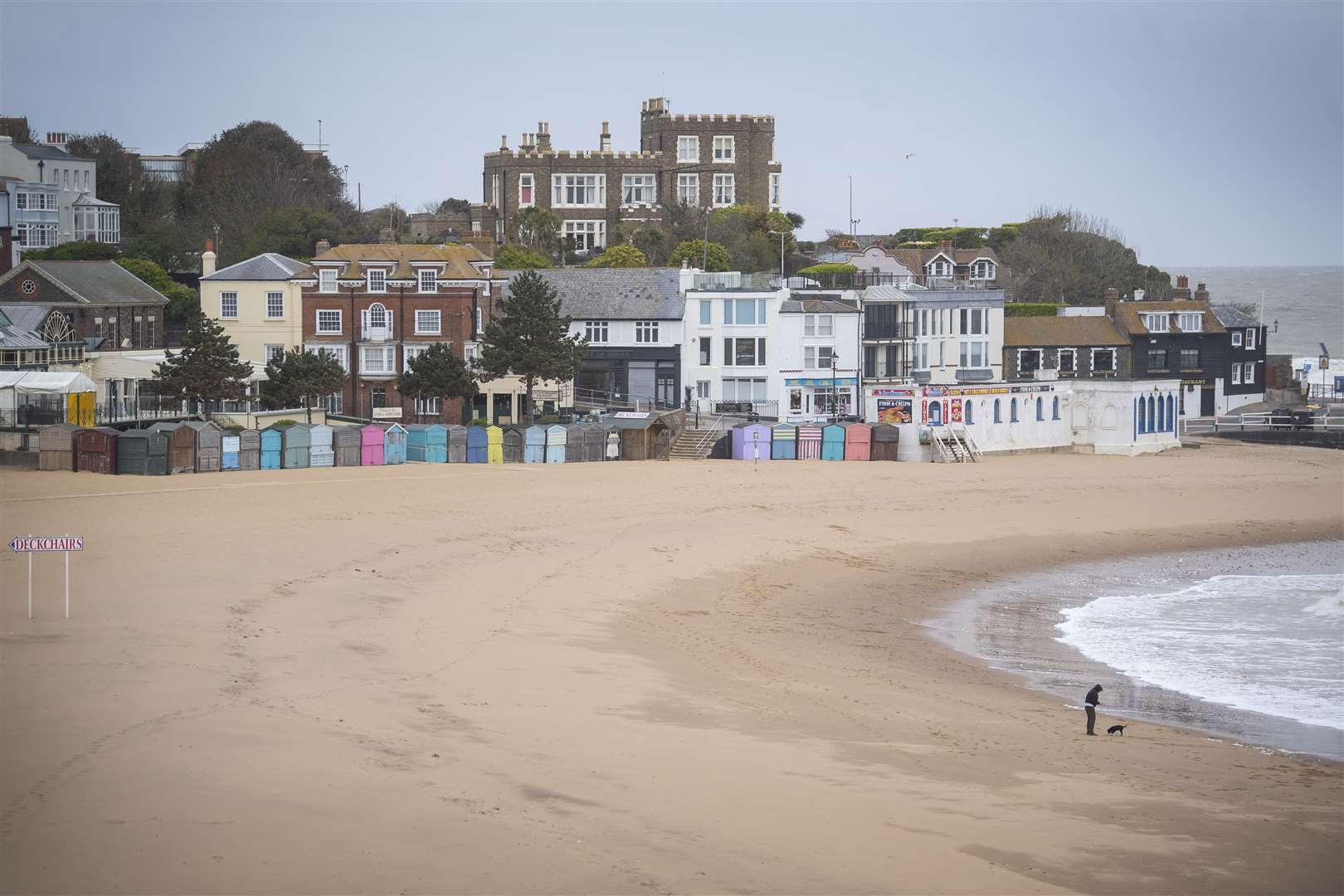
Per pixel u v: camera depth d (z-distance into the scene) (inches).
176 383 7819.9
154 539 4827.8
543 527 5639.8
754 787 2493.8
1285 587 5255.9
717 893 2003.0
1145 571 5556.1
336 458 7214.6
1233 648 4239.7
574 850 2114.9
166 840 2052.2
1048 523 6451.8
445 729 2714.1
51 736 2482.8
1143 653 4165.8
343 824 2149.4
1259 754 3115.2
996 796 2576.3
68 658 3090.6
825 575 5196.9
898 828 2337.6
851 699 3336.6
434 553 4940.9
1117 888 2161.7
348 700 2874.0
